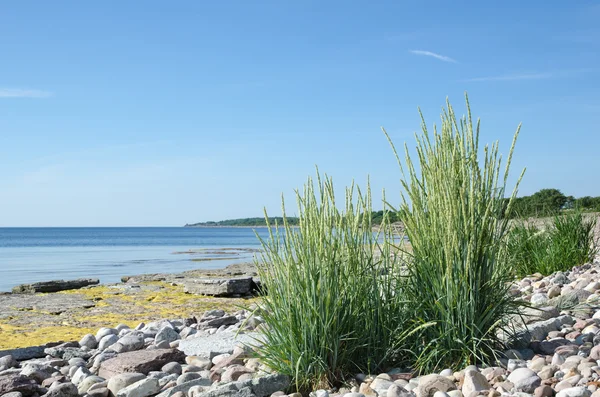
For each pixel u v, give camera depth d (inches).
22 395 154.3
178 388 145.6
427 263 147.1
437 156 151.1
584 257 335.6
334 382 141.9
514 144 146.9
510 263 154.2
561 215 350.6
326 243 143.7
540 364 137.2
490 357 144.6
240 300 365.4
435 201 149.0
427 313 147.3
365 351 148.6
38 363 185.5
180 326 261.7
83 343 225.3
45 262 928.9
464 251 143.3
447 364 141.3
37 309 325.1
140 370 169.3
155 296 381.4
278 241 147.2
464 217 142.2
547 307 195.9
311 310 140.6
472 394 119.6
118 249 1553.9
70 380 174.6
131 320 290.4
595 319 185.3
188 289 397.7
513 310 156.3
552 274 306.7
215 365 171.6
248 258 1023.0
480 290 145.3
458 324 141.3
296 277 142.6
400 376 139.8
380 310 149.6
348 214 149.3
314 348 140.0
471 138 147.9
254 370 157.1
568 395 112.9
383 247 155.6
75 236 3750.0
